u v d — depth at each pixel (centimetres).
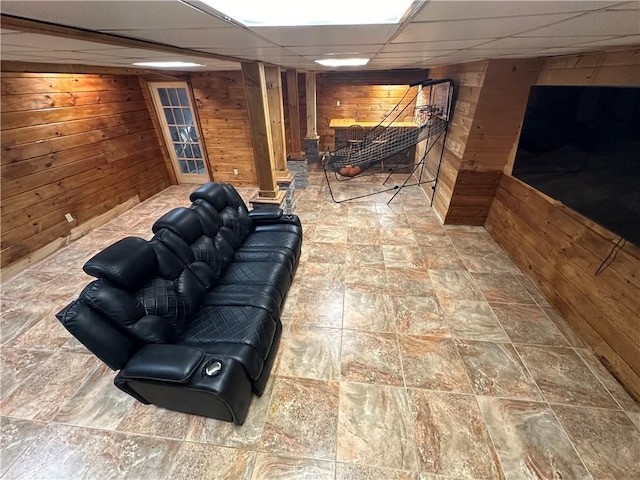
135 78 463
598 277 204
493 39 142
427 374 195
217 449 158
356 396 183
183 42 136
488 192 353
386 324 234
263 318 184
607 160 188
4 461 156
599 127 193
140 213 457
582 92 206
